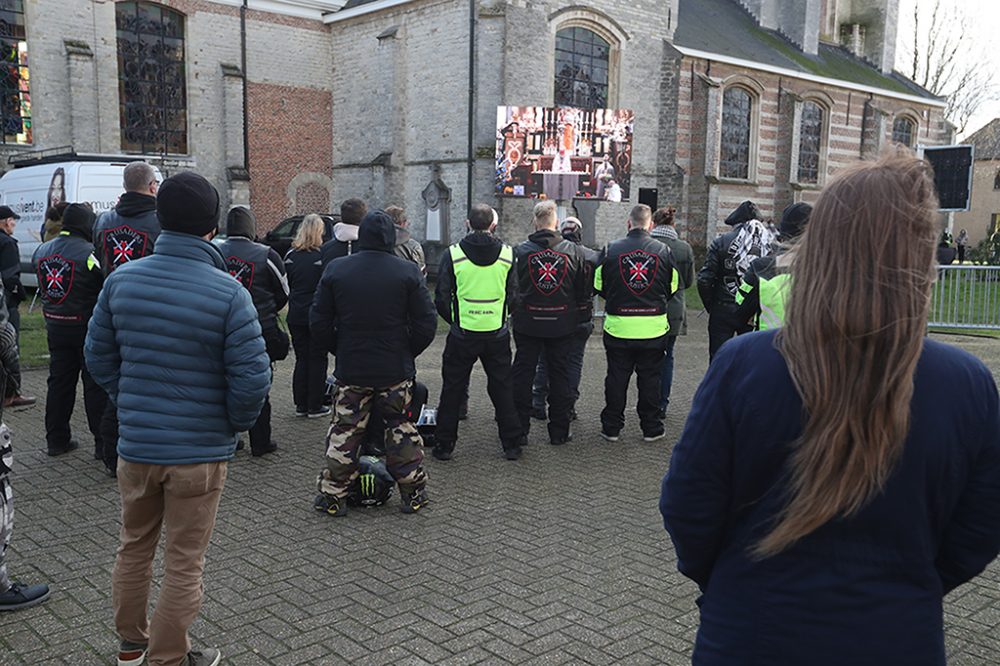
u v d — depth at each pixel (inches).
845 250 59.5
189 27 904.3
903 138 1370.6
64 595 155.4
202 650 130.3
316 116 1010.7
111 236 215.9
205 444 120.5
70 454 250.2
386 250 199.6
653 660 135.0
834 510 58.4
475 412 321.4
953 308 578.9
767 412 61.5
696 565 69.1
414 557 177.2
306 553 178.5
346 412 200.2
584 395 359.3
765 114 1151.0
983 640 145.5
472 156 872.9
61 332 236.8
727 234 274.4
